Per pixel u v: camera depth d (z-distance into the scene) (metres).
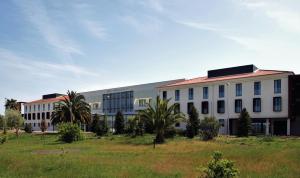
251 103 70.62
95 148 44.62
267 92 68.50
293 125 66.00
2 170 26.27
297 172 22.47
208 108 77.38
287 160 26.73
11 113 107.25
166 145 46.62
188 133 63.06
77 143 55.34
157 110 54.22
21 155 35.50
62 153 37.78
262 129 69.44
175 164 27.34
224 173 19.02
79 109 83.75
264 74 69.19
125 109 104.00
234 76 76.19
